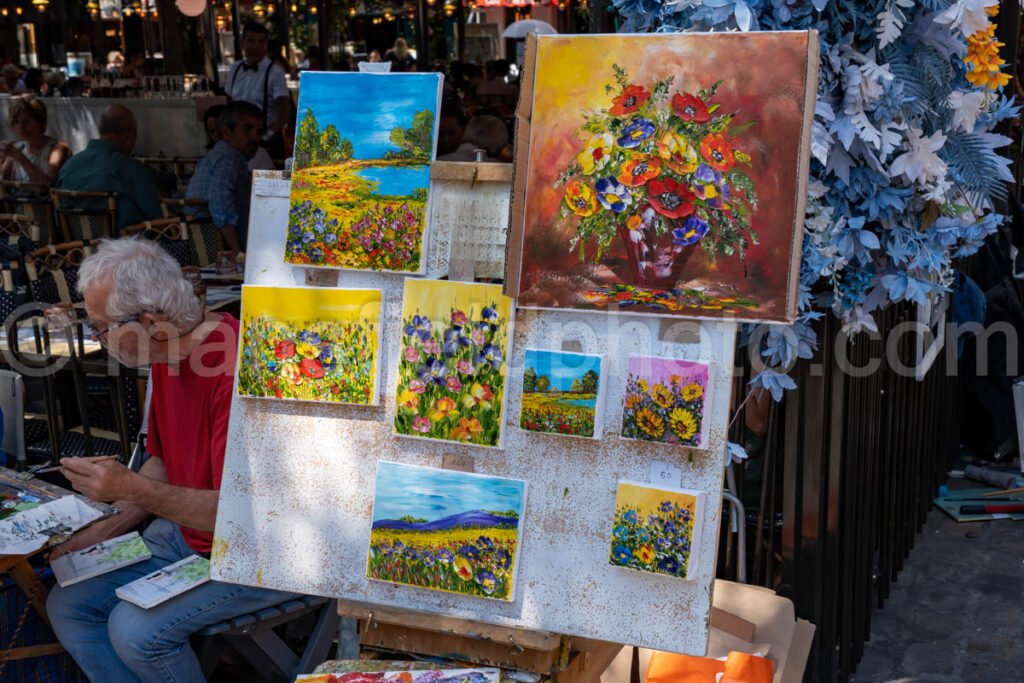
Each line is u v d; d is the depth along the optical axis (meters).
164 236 6.22
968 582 4.06
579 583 2.15
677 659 2.51
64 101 9.88
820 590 3.01
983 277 5.17
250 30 8.67
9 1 13.20
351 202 2.25
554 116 2.10
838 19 2.30
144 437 3.21
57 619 2.82
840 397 2.96
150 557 2.92
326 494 2.31
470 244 2.20
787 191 1.97
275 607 2.76
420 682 2.23
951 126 2.54
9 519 2.69
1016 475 4.98
